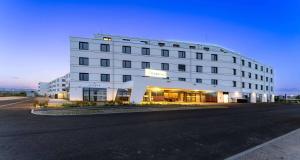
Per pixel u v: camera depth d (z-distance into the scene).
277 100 75.75
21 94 101.81
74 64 42.84
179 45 55.66
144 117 17.12
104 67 44.84
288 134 10.53
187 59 52.22
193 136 9.92
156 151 7.39
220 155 7.17
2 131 10.67
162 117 17.25
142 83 34.16
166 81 36.88
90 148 7.55
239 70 59.94
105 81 44.72
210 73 54.47
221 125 13.45
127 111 22.36
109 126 12.38
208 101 50.31
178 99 44.16
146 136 9.68
